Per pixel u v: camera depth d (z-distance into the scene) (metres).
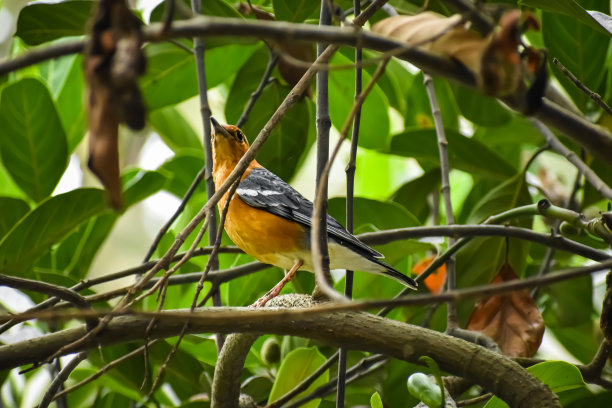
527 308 9.00
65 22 9.23
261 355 9.55
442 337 6.56
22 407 10.23
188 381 9.18
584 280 10.16
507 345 8.82
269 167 10.50
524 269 10.53
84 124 11.27
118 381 9.04
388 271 9.23
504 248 9.70
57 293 5.83
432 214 11.68
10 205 9.57
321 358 8.12
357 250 9.20
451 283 8.66
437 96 11.84
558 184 12.54
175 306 10.37
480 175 10.76
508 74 3.87
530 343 8.78
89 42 3.41
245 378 9.59
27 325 9.93
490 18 4.47
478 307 9.19
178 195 11.37
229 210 10.16
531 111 4.51
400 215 9.88
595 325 10.99
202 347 9.55
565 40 9.59
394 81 11.83
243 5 9.62
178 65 10.30
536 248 11.02
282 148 10.44
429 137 10.50
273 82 10.32
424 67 4.24
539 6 7.69
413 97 11.90
